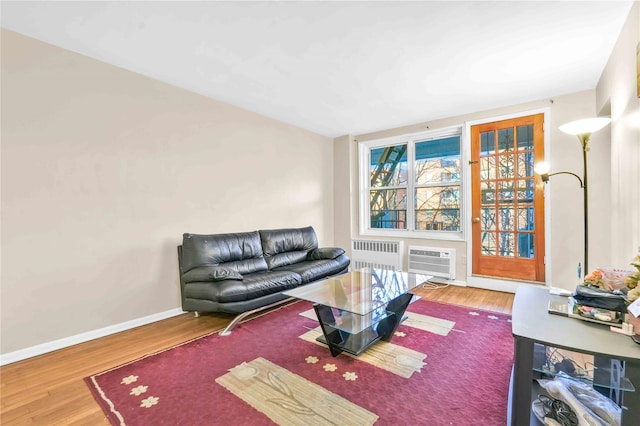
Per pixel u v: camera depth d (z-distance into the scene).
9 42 2.16
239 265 3.28
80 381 1.86
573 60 2.61
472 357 2.11
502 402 1.62
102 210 2.60
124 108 2.75
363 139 5.08
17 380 1.88
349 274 3.14
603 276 1.51
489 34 2.23
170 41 2.32
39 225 2.27
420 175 4.62
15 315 2.16
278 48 2.43
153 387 1.78
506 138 3.79
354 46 2.40
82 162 2.49
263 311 3.15
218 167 3.53
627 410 1.09
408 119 4.29
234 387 1.77
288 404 1.61
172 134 3.10
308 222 4.82
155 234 2.96
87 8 1.93
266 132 4.12
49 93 2.33
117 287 2.68
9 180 2.15
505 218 3.81
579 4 1.91
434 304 3.29
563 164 3.35
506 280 3.77
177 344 2.38
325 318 2.24
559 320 1.37
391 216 4.95
